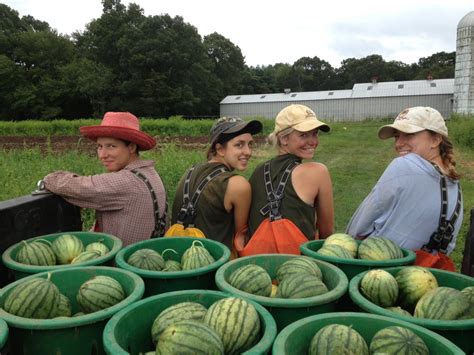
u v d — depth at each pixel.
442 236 3.30
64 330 1.96
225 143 3.97
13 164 13.04
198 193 3.77
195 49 65.50
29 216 3.16
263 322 1.97
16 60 69.62
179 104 62.00
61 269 2.52
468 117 30.22
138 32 61.78
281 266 2.65
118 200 3.62
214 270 2.63
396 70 102.25
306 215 3.57
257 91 92.75
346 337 1.82
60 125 38.00
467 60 40.47
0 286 2.81
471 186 12.10
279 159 3.72
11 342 2.01
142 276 2.49
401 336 1.83
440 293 2.21
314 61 103.38
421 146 3.49
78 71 65.12
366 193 11.66
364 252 2.91
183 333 1.74
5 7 84.06
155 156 15.55
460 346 2.01
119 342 1.85
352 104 54.84
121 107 62.00
